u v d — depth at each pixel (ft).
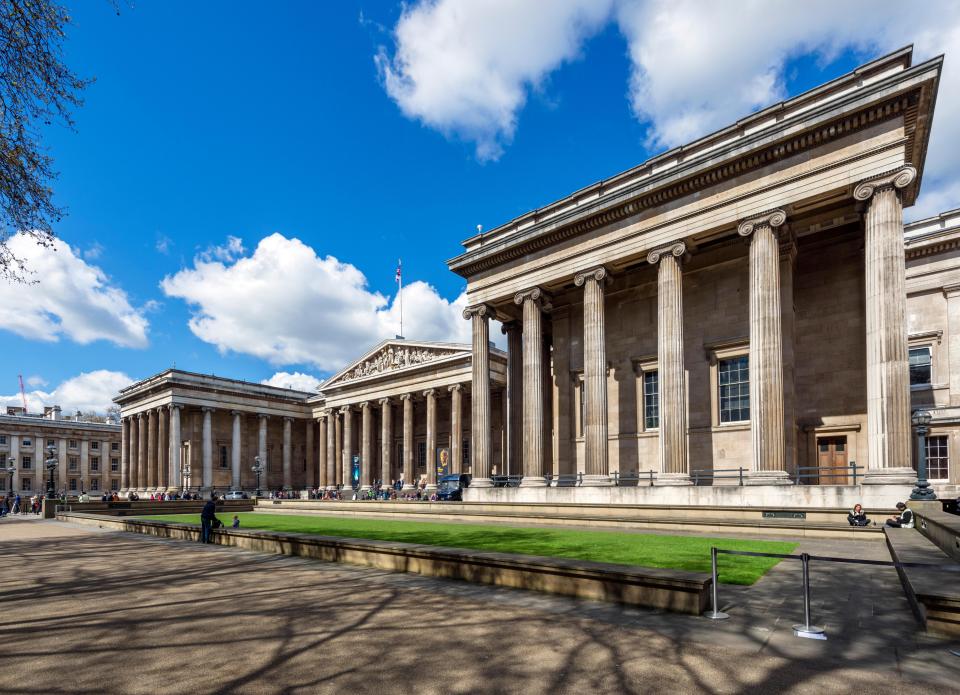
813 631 28.81
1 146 49.73
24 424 366.02
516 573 42.57
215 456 295.07
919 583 30.45
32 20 47.21
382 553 53.52
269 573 52.11
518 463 142.72
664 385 99.86
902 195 85.56
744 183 94.43
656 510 88.38
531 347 123.34
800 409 104.17
